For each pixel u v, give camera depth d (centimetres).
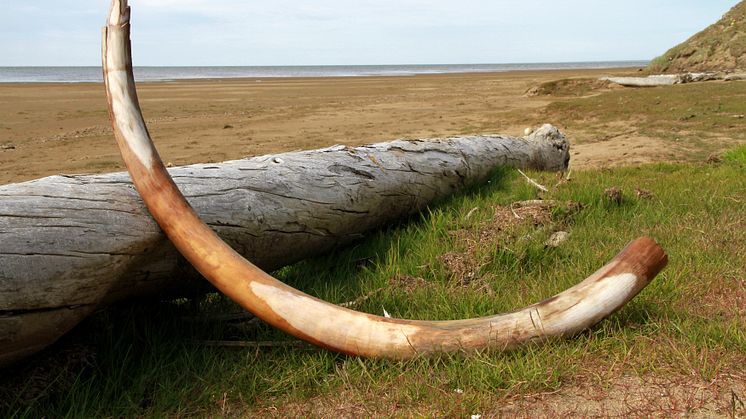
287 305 251
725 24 2380
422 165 468
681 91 1489
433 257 372
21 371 238
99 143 1112
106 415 232
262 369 259
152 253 263
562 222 440
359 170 403
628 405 222
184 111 1761
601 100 1459
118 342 264
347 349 253
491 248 374
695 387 230
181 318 299
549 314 261
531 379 237
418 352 252
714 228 416
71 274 229
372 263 378
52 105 1923
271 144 1084
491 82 3503
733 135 1005
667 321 278
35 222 228
